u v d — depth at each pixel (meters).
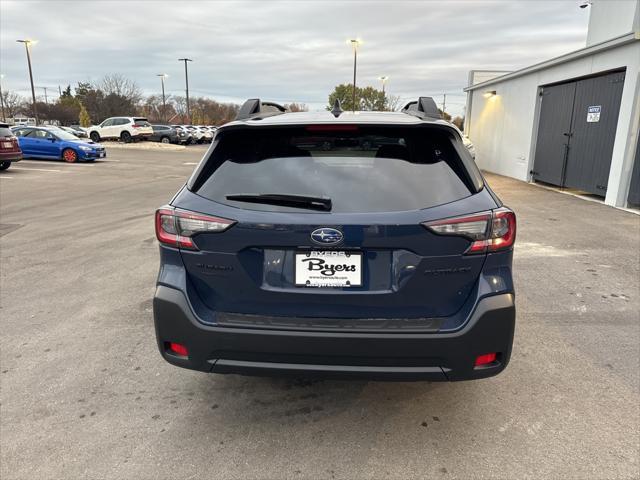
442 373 2.21
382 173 2.27
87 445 2.48
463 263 2.17
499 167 16.55
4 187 12.92
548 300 4.52
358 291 2.18
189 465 2.34
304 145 2.43
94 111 64.81
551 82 12.27
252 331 2.22
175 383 3.09
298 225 2.14
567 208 9.44
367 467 2.32
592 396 2.92
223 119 81.06
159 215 2.33
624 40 8.92
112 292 4.73
